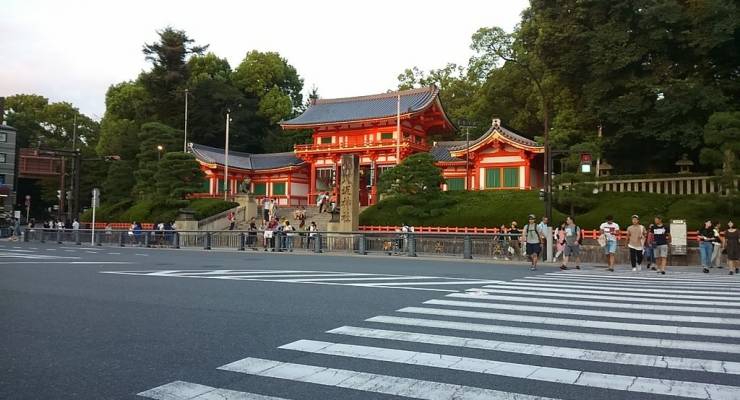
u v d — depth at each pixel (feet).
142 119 210.18
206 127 213.87
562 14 115.96
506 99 162.71
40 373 16.96
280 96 228.22
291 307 30.12
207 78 218.59
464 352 19.98
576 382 16.26
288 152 199.41
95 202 112.68
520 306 30.68
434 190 113.91
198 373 17.08
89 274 48.24
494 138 132.05
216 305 30.76
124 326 24.64
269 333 23.25
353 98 182.80
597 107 111.34
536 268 63.82
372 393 15.17
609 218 63.36
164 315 27.53
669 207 92.27
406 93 173.58
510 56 163.12
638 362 18.65
